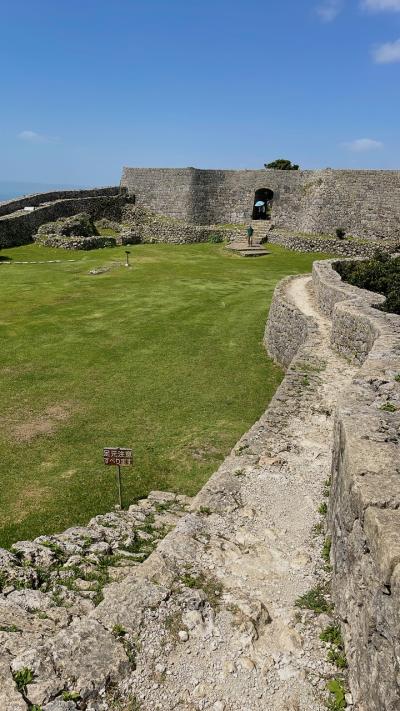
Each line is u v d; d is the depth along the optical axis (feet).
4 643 15.28
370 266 68.08
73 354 58.44
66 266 104.99
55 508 30.89
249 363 57.36
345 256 123.95
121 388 49.67
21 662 14.35
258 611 17.08
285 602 17.93
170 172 161.68
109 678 14.38
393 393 24.22
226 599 17.80
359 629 14.02
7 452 37.70
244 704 14.17
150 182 165.37
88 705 13.70
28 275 95.91
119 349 60.23
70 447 38.65
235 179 156.46
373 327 39.93
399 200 127.44
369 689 12.84
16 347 60.23
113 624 16.17
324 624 16.89
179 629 16.28
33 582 20.18
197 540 20.85
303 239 129.49
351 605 15.06
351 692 14.30
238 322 71.00
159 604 17.15
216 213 157.89
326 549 20.33
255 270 106.32
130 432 41.09
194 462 36.22
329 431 30.89
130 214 162.50
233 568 19.42
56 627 16.79
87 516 29.94
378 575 12.65
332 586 18.24
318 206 138.31
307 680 14.93
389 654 11.71
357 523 15.08
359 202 132.77
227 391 49.49
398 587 11.44
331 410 33.63
